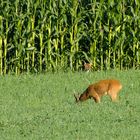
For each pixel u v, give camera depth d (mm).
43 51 65750
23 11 65562
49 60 64750
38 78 57656
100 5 66062
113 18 66438
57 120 40188
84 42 67000
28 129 38125
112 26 66625
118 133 36812
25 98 48500
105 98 48406
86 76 58875
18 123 39688
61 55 65250
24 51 64312
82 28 66125
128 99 47406
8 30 64438
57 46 65312
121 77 58125
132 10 66312
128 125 38781
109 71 62625
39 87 53000
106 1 66625
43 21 64875
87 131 37344
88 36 66188
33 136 36438
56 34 65000
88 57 66312
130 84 54312
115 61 66812
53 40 65312
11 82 55469
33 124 39375
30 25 65125
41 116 41469
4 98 48594
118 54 66688
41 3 65062
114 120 40062
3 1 64500
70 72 62406
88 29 66500
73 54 65250
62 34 65438
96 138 35688
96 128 37969
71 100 47625
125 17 66688
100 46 66312
